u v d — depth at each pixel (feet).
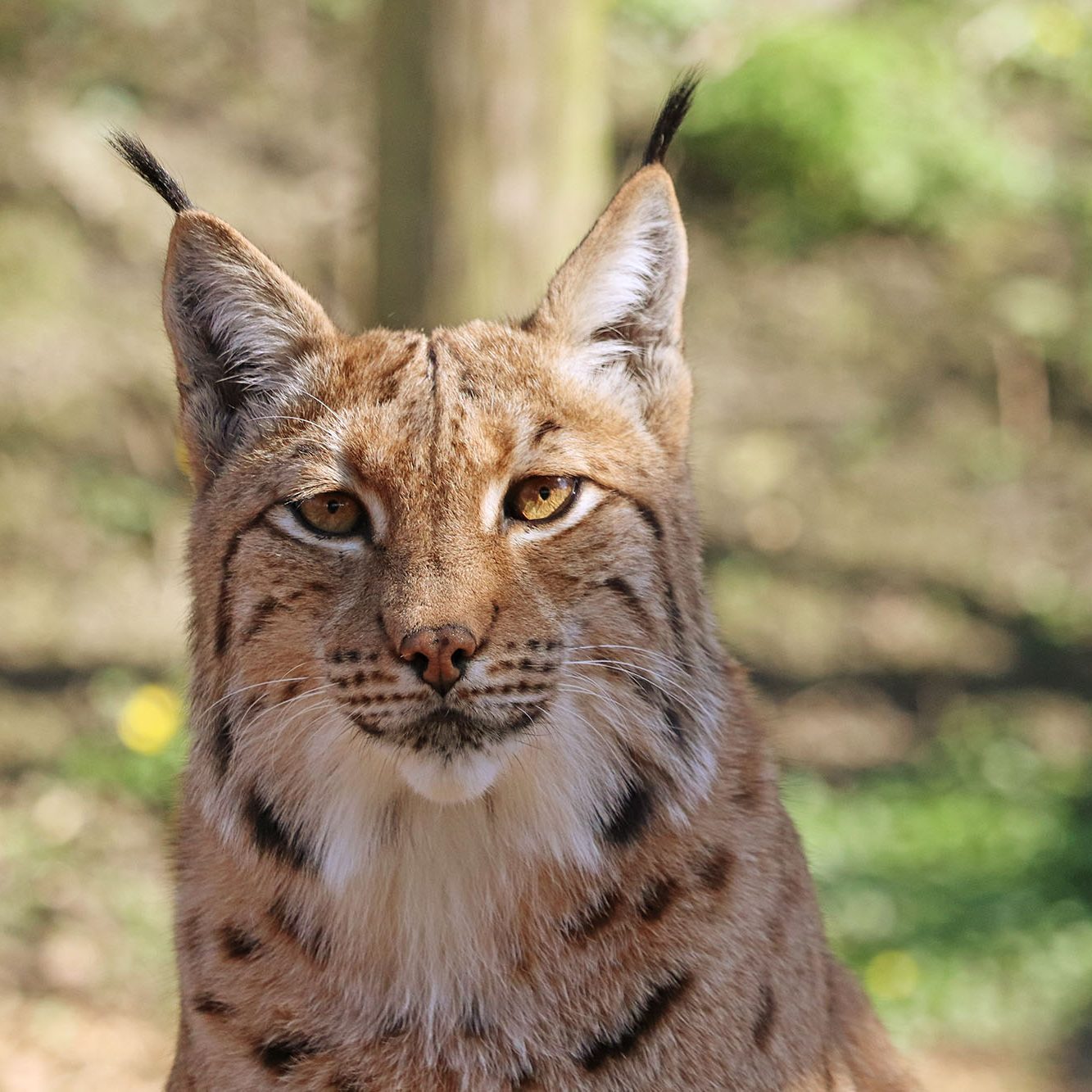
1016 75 74.43
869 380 63.41
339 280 58.90
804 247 66.80
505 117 36.83
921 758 49.75
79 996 35.68
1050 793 48.06
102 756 44.73
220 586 19.76
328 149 64.69
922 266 67.10
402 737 18.42
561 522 19.19
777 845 20.06
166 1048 34.14
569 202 37.76
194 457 20.53
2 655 48.85
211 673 19.89
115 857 40.98
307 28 69.92
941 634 54.85
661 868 19.03
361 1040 18.85
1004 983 39.40
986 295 66.44
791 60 67.72
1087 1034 38.09
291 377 20.04
